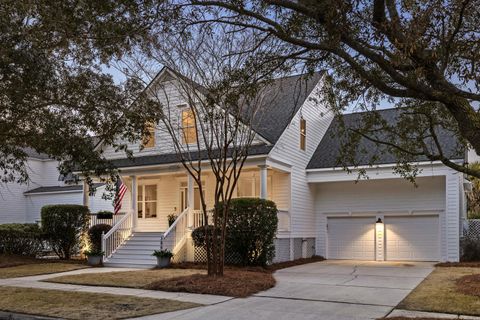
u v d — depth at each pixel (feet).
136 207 67.82
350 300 34.37
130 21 24.64
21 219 100.99
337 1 21.01
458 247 60.75
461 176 64.69
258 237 54.24
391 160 65.10
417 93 20.77
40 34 25.54
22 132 34.55
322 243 73.61
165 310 31.04
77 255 70.69
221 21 25.34
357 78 30.45
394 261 67.67
